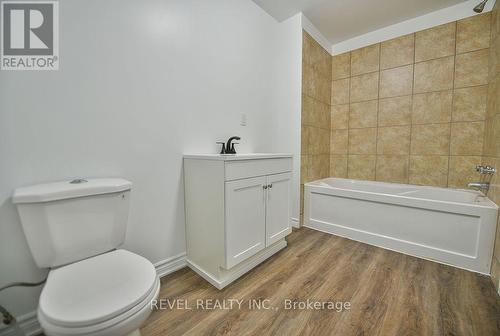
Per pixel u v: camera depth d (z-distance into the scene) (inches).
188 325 40.8
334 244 75.2
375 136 99.3
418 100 88.2
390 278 55.1
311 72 92.1
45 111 38.3
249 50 77.1
